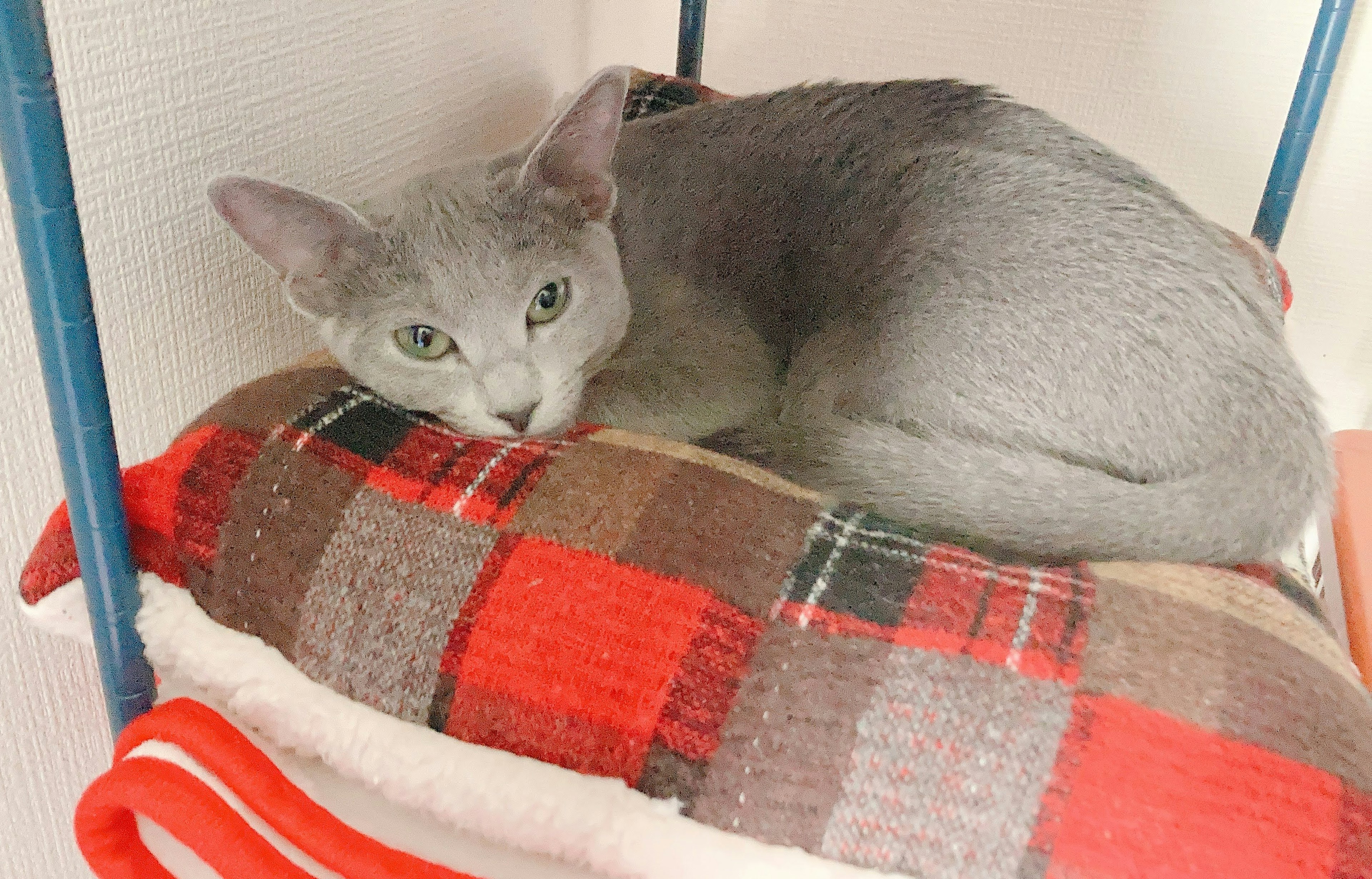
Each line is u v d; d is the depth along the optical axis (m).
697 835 0.62
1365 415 1.64
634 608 0.67
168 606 0.73
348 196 1.06
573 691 0.65
